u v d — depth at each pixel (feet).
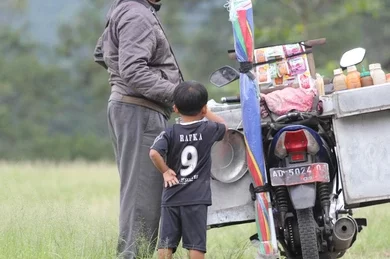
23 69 425.69
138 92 67.97
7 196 85.61
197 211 63.00
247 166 64.28
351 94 61.62
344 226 61.98
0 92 414.62
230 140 64.59
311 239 60.80
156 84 67.00
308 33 281.54
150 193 69.10
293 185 61.21
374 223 94.68
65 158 374.22
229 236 89.51
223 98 67.26
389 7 358.84
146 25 67.87
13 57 439.22
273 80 68.28
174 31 424.46
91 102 446.60
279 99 63.87
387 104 61.36
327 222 62.69
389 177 62.08
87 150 382.63
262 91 67.92
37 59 435.12
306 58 68.54
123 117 69.00
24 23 468.75
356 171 62.18
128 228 68.85
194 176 63.26
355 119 62.39
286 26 268.82
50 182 150.30
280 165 63.41
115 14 69.10
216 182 65.05
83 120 444.55
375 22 366.43
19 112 424.05
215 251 78.54
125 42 67.56
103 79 427.33
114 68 69.97
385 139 62.18
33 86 427.74
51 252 67.67
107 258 69.10
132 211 68.69
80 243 69.77
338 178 64.90
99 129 449.48
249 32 63.00
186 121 64.08
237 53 63.16
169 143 63.62
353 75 64.44
